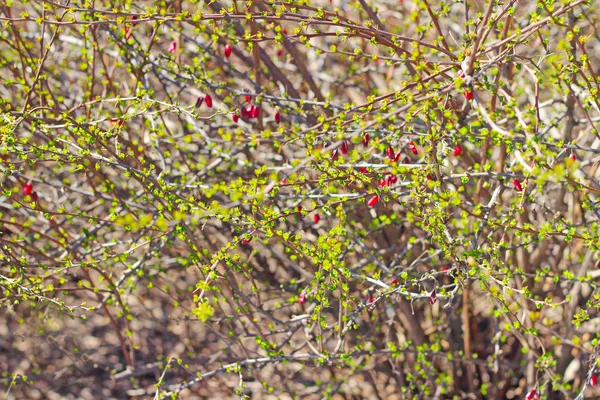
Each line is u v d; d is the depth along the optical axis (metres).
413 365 4.92
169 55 3.96
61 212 3.62
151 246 4.43
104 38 5.24
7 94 4.77
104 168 4.82
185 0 4.05
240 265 3.88
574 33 3.13
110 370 5.39
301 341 5.25
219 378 5.29
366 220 4.44
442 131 3.21
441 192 3.34
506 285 3.20
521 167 3.08
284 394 5.20
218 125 4.47
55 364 5.41
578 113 4.56
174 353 5.44
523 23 4.48
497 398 4.88
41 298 3.60
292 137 3.53
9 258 3.73
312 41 5.30
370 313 4.87
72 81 4.96
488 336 4.96
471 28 4.63
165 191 3.40
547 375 4.13
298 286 4.91
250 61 4.60
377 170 3.43
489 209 3.39
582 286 4.56
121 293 4.02
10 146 3.26
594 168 3.95
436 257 4.43
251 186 3.09
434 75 3.15
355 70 4.84
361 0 3.93
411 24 4.93
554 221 3.60
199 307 2.99
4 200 4.55
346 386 5.14
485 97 4.81
